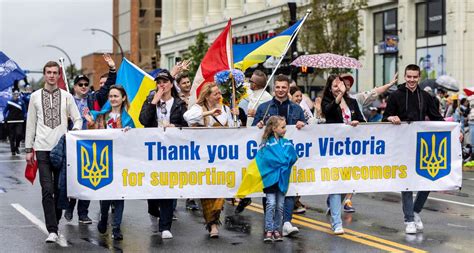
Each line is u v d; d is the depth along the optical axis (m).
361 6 39.84
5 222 12.15
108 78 12.45
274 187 10.17
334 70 35.34
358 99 12.66
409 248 9.77
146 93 11.94
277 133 10.17
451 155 11.10
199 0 73.94
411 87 11.07
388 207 13.64
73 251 9.84
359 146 10.95
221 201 10.68
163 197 10.56
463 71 36.09
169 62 82.31
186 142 10.55
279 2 54.56
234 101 11.62
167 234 10.67
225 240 10.51
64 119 10.39
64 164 10.45
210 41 68.44
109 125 10.88
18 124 28.38
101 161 10.42
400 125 11.01
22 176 19.80
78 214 12.11
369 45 43.69
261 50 12.01
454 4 36.19
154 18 97.06
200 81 12.09
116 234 10.60
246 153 10.64
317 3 37.81
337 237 10.59
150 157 10.52
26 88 33.56
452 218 12.37
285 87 10.80
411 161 11.04
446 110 23.78
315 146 10.85
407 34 39.97
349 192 10.93
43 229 11.50
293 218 12.34
